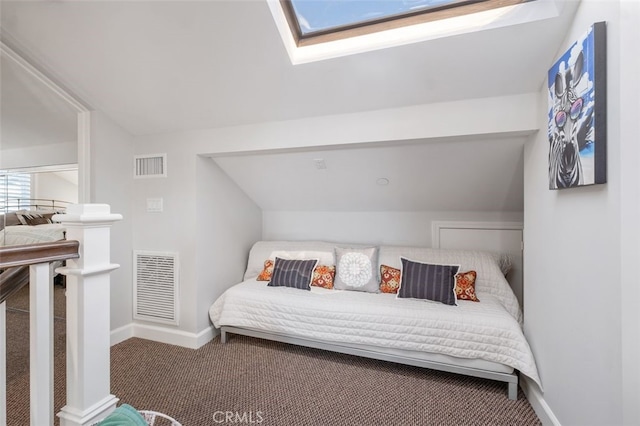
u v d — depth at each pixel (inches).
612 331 42.0
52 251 35.9
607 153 42.4
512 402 73.2
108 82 84.4
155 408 70.4
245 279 125.0
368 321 86.6
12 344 101.3
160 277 105.1
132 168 108.7
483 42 61.2
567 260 55.4
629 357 38.3
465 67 66.7
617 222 40.6
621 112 39.5
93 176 95.6
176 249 103.3
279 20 64.5
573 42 53.3
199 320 102.4
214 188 109.9
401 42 65.0
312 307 92.4
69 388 39.7
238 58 72.1
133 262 108.8
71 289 39.5
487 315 79.4
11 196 175.8
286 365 90.0
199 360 92.6
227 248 118.0
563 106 53.3
